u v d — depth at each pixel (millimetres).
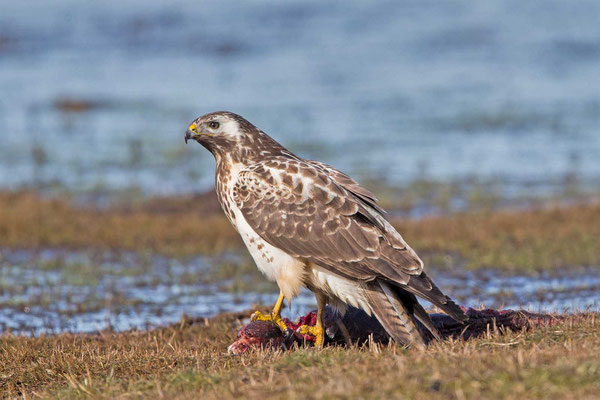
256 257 8672
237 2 77375
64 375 7949
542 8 72000
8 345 9492
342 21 68750
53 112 37531
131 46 60062
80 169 25141
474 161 25734
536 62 50062
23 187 22172
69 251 15812
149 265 14711
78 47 59688
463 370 5883
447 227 16500
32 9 73375
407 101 38750
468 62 51000
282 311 11492
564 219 16906
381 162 25766
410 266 7828
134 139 30188
